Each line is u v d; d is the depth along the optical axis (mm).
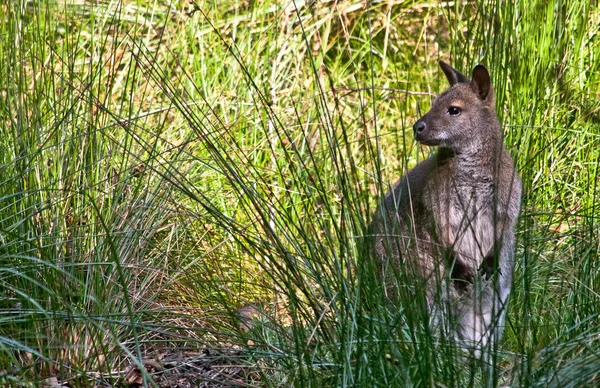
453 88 10531
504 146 10578
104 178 9750
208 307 9617
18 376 7672
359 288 7953
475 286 8258
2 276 8594
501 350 7977
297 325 8422
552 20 13016
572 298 9297
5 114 9750
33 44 10562
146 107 12664
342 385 7172
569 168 12523
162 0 15516
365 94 15375
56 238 8828
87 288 8695
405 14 16688
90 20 13633
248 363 8422
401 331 7688
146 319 9141
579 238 10258
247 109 13633
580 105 12992
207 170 11867
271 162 13023
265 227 8836
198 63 14078
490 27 12227
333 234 11422
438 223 9820
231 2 15562
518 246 10492
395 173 13562
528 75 12656
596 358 7277
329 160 13062
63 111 9633
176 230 10406
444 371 7133
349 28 16531
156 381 8336
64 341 8172
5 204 8938
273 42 14953
